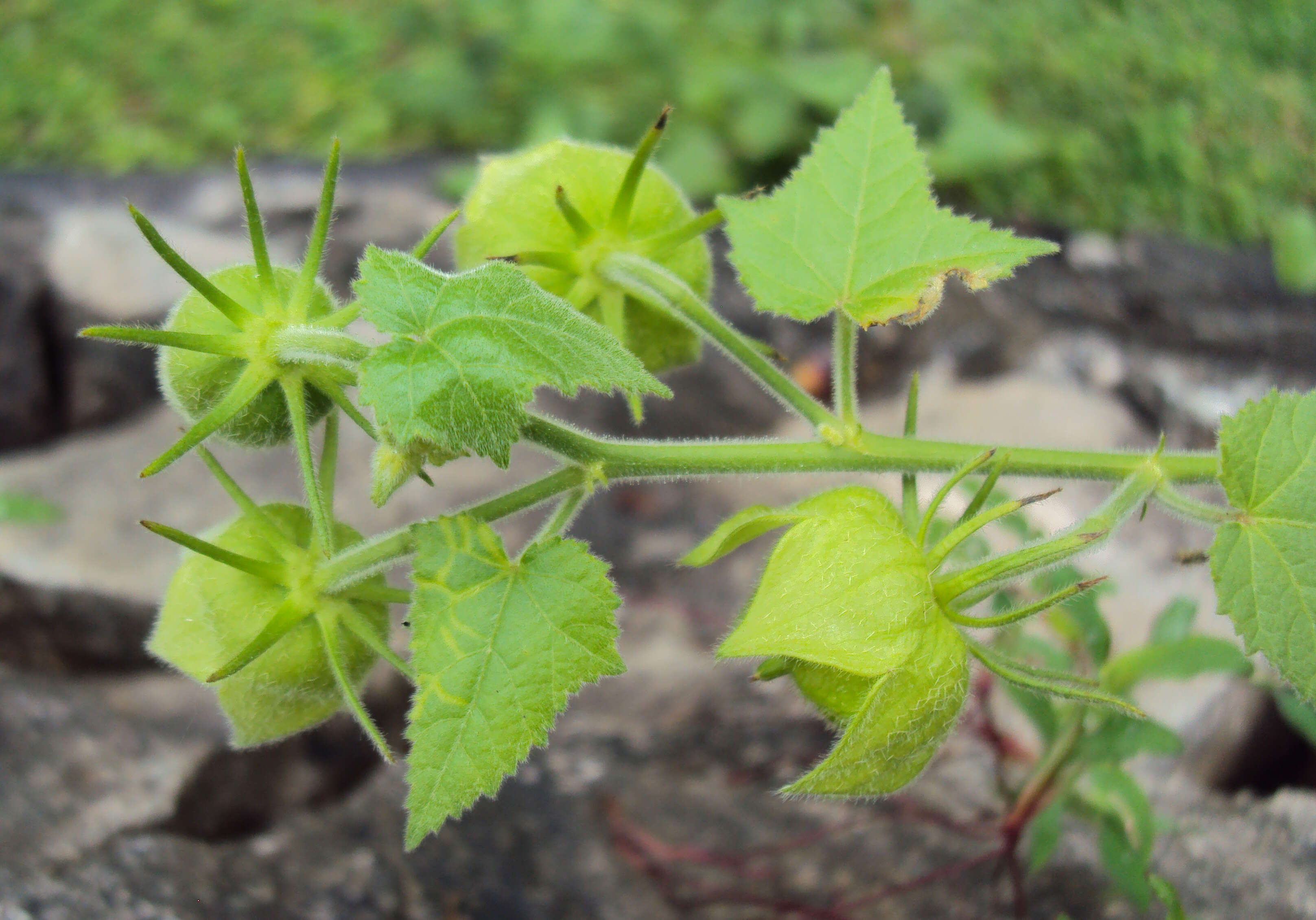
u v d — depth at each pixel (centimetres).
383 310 15
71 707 29
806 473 18
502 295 15
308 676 17
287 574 16
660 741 29
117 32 69
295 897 25
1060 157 57
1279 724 27
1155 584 34
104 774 27
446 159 61
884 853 26
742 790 28
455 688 15
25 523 35
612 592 15
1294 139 58
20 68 67
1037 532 23
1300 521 17
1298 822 25
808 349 47
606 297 18
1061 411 43
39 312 44
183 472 38
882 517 16
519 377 15
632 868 26
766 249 18
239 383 15
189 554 17
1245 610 17
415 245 52
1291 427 17
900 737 15
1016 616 15
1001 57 62
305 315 16
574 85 61
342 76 66
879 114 18
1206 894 24
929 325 47
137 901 24
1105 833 22
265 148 63
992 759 27
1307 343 47
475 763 15
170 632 17
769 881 26
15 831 26
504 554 16
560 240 18
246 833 28
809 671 16
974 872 25
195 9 70
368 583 17
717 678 31
